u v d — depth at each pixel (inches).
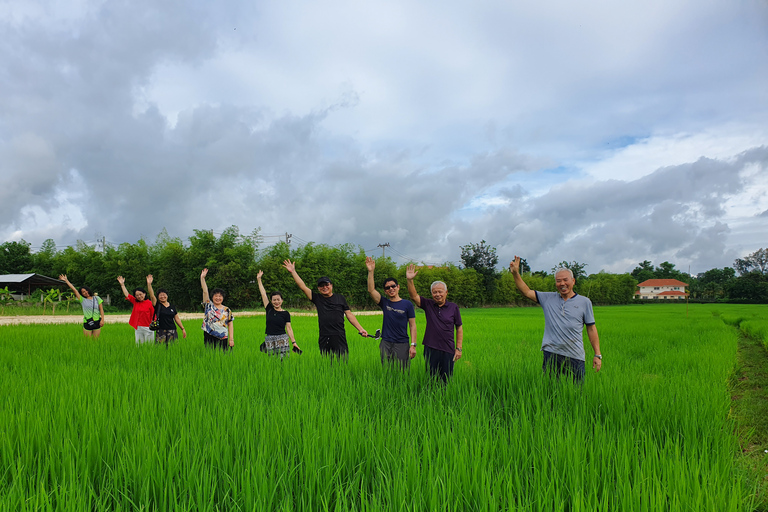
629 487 98.2
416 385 217.6
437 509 90.7
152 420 142.2
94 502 96.4
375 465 115.7
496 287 2728.8
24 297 1530.5
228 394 180.7
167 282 1461.6
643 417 155.6
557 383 194.1
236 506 93.0
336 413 155.9
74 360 286.5
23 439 122.8
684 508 94.5
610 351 402.6
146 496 97.6
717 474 108.0
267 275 1509.6
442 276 2385.6
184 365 257.1
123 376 217.8
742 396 270.1
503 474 104.7
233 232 1531.7
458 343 234.4
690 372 281.4
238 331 598.2
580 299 212.2
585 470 113.2
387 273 2066.9
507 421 162.2
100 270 1638.8
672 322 910.4
